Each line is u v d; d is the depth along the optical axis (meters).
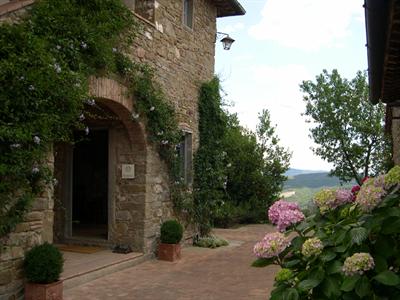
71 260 7.07
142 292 5.82
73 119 5.37
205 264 7.73
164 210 8.52
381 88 5.32
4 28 4.65
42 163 5.09
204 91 10.04
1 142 4.58
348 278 2.11
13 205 4.79
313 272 2.28
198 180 9.77
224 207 13.69
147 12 8.12
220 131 10.41
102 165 9.73
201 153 9.84
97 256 7.41
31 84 4.69
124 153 8.02
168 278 6.64
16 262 4.93
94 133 9.02
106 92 6.59
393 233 2.18
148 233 7.91
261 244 2.50
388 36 3.46
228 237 11.59
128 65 7.01
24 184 4.86
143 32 7.66
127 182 7.98
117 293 5.75
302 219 2.60
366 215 2.27
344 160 18.86
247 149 16.06
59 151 8.62
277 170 16.62
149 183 7.93
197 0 9.97
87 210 10.09
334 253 2.27
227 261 8.05
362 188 2.38
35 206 5.18
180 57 9.09
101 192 9.84
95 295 5.62
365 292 2.05
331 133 18.59
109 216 8.09
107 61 6.32
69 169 8.63
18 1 5.15
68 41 5.49
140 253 7.77
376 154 18.25
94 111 7.81
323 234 2.42
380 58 4.29
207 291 5.95
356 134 18.45
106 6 6.38
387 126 12.44
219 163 10.34
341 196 2.57
